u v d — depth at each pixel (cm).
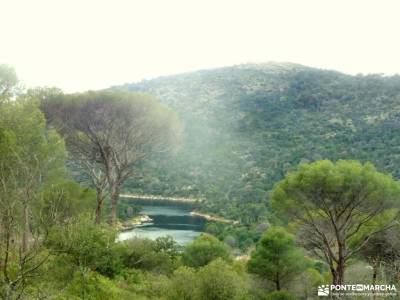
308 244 2253
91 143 2927
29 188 815
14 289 780
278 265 2442
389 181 1947
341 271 2009
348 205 1977
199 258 2950
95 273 1745
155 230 7369
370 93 14075
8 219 776
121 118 2839
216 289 1742
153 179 12094
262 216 7512
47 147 1489
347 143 11062
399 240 1978
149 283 2125
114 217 2984
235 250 5528
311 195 2005
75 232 963
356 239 2136
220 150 12619
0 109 1504
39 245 809
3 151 991
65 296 1246
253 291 2438
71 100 2708
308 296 2481
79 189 2647
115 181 2988
